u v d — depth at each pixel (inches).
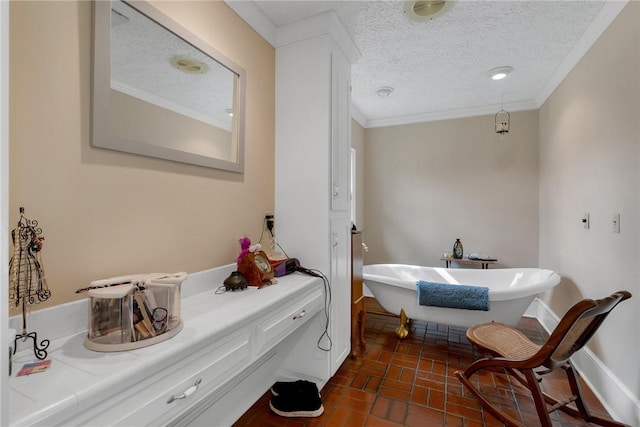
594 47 80.8
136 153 45.3
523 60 98.3
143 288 36.0
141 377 30.2
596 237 79.5
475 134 145.4
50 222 36.1
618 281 68.6
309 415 65.7
